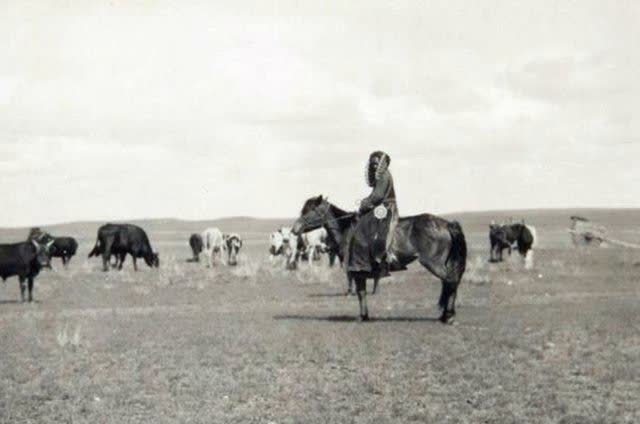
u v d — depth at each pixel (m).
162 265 45.31
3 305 25.17
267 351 14.90
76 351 15.46
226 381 12.48
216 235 48.56
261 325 18.39
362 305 18.83
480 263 39.31
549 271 35.59
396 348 14.91
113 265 45.62
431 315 20.23
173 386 12.27
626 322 18.19
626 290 26.81
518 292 26.31
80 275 38.69
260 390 11.91
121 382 12.60
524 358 13.93
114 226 42.56
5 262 25.59
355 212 18.39
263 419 10.41
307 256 47.22
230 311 22.31
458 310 21.09
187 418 10.50
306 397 11.48
